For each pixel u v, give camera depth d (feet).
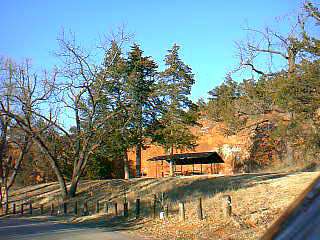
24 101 128.26
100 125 130.00
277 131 98.68
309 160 114.93
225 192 90.99
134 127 156.04
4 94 126.62
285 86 85.56
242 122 121.19
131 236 61.67
